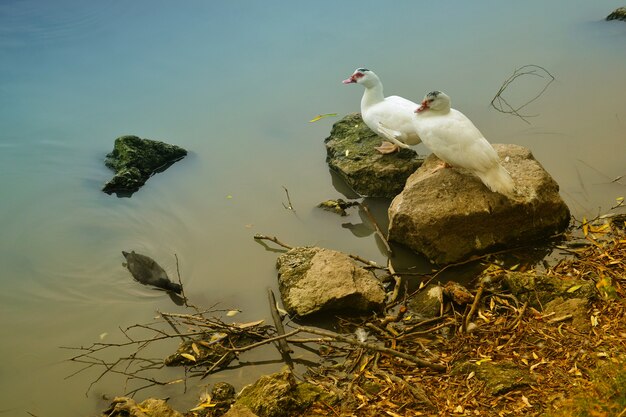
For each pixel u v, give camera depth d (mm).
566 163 8719
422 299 6742
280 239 7953
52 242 7984
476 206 7199
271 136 9711
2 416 5941
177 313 6969
